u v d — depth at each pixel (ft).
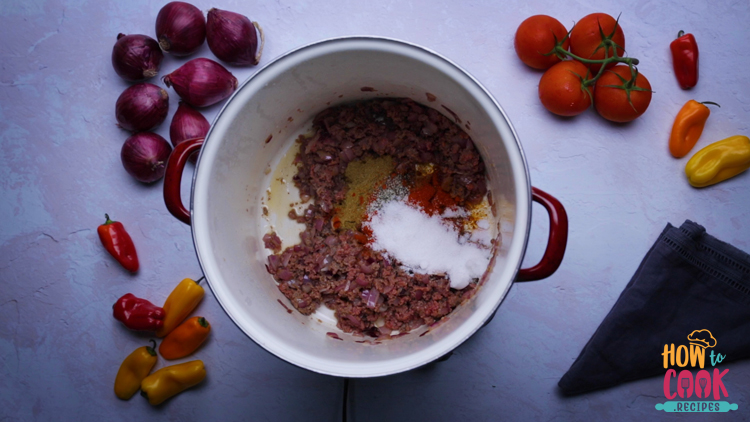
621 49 3.29
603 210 3.57
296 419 3.63
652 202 3.57
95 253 3.64
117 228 3.51
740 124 3.58
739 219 3.53
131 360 3.51
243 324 2.57
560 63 3.35
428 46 3.60
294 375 3.62
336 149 3.31
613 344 3.44
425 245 3.16
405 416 3.61
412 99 3.17
